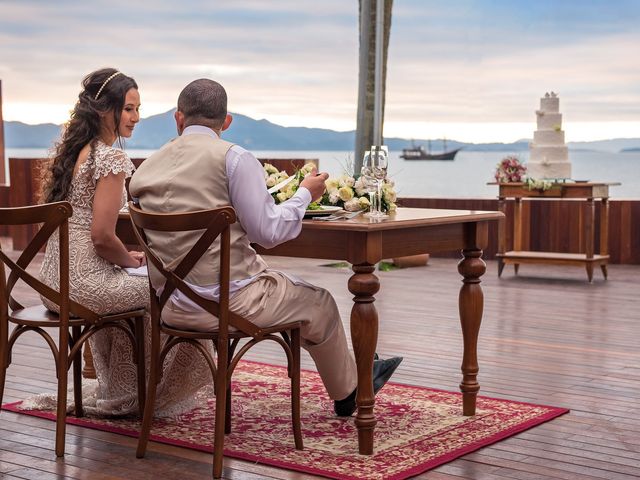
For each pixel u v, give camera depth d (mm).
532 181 7375
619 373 4086
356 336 2867
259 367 4191
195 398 3453
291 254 3000
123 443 3043
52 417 3316
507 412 3400
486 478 2691
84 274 3129
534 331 5090
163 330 2854
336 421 3293
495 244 8812
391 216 3162
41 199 3246
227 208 2641
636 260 8398
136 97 3260
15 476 2709
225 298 2707
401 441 3037
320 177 2971
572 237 8523
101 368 3420
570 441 3064
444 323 5355
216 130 2910
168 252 2822
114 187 3113
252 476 2711
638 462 2842
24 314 3135
